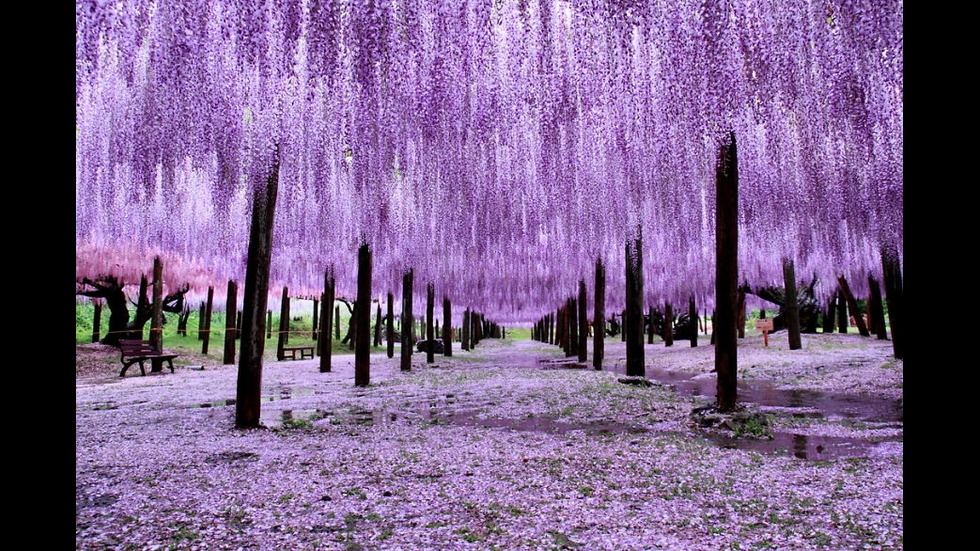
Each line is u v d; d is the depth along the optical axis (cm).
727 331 650
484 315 4447
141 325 2006
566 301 2481
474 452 483
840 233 1029
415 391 1027
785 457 460
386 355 2577
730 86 432
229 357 1912
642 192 796
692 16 427
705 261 1583
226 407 848
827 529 284
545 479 389
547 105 523
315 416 734
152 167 522
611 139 656
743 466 426
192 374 1552
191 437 579
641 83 519
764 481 380
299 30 384
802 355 1447
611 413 723
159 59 397
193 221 1214
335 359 2377
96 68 353
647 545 268
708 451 482
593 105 549
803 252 1174
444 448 504
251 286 636
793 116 584
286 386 1180
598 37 446
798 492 352
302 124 600
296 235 1200
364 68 396
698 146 542
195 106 467
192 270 2008
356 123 573
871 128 524
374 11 388
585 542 272
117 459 467
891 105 496
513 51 521
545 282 1953
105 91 573
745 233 909
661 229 983
